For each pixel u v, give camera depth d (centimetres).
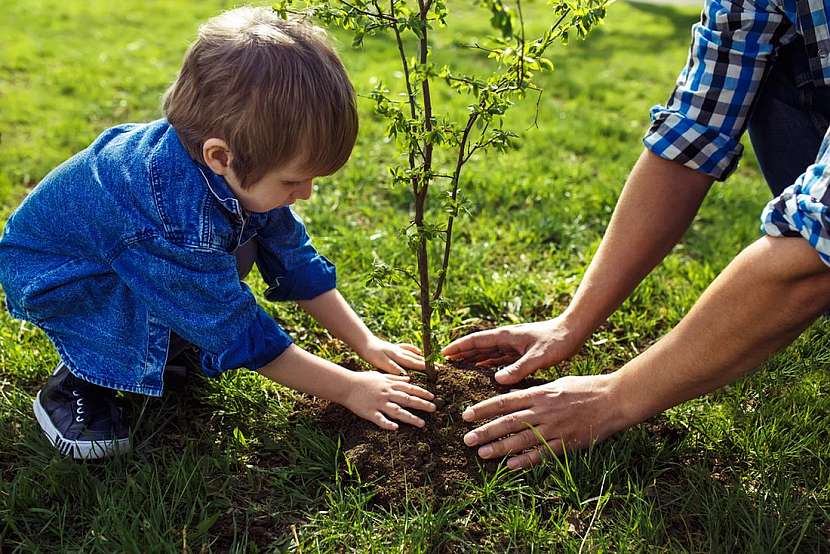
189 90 197
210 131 194
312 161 197
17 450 221
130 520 196
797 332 179
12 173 403
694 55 217
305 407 239
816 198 156
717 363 187
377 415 219
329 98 193
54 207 213
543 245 347
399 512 201
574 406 209
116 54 635
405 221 362
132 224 201
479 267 319
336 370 223
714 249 340
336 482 206
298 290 245
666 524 200
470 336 248
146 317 213
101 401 227
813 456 222
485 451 211
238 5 222
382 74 592
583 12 188
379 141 458
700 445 228
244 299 207
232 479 211
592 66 698
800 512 201
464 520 198
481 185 400
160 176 200
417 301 297
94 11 789
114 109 507
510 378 233
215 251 202
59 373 229
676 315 291
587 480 207
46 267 214
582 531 198
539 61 194
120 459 215
